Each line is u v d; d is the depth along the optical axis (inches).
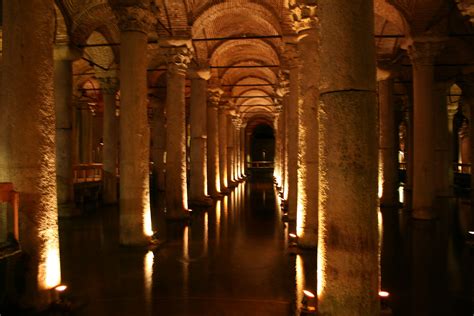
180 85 482.0
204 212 560.4
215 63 727.7
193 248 339.6
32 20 197.9
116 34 599.2
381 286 236.1
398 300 212.1
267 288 233.5
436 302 208.8
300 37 305.6
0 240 195.2
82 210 579.2
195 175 621.3
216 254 318.0
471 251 323.9
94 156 1071.0
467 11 269.3
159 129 901.2
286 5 315.3
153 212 557.3
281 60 599.5
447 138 725.3
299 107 319.6
